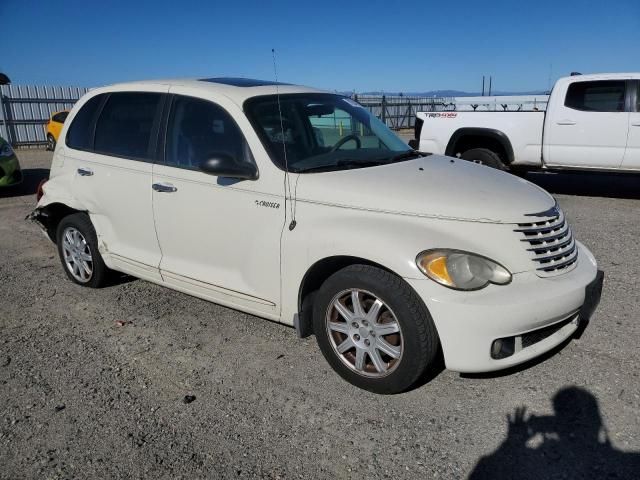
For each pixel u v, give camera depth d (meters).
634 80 8.41
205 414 3.19
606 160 8.76
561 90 9.02
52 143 19.73
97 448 2.91
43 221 5.45
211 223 3.89
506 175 4.00
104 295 5.05
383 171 3.68
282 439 2.96
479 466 2.71
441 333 2.98
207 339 4.12
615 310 4.39
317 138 4.06
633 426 2.96
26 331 4.36
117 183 4.49
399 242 3.07
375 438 2.94
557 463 2.71
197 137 4.02
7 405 3.32
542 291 3.06
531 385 3.37
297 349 3.93
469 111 9.95
